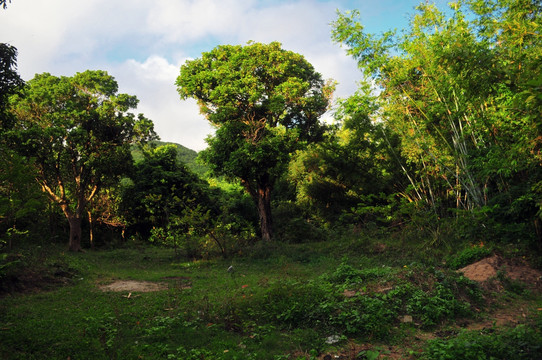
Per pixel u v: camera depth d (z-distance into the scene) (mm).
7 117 11359
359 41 14898
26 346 4898
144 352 4965
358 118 19000
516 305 7516
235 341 5539
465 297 7461
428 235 14328
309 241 20672
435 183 17078
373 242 14984
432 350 4824
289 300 6754
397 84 14969
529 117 5207
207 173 23141
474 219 12844
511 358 4469
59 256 13383
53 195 19438
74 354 4762
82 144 19156
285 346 5281
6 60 9930
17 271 9656
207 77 20672
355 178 22094
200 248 17406
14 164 11195
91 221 23688
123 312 6996
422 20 14281
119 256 18156
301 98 21000
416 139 15367
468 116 13391
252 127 20266
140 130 21250
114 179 22062
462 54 8008
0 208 10477
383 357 4973
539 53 9352
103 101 20516
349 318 6051
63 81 20000
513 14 10516
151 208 26594
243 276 11586
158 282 11117
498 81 7711
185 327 6000
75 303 7914
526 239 11055
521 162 9734
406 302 6871
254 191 22938
